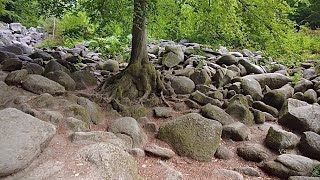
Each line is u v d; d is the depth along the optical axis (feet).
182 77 19.95
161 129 14.03
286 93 18.07
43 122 10.43
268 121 16.79
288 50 16.51
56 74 17.48
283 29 16.38
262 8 16.12
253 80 19.86
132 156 11.18
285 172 12.04
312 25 34.78
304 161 12.30
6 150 8.72
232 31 15.85
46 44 42.37
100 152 9.75
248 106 17.38
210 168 12.46
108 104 15.90
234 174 11.91
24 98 13.71
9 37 42.34
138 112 15.56
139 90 17.25
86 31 19.27
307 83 19.13
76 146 10.92
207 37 17.08
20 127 9.73
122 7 14.02
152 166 11.69
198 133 13.39
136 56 17.94
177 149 13.12
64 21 23.31
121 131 13.16
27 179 8.39
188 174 11.82
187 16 16.94
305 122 15.33
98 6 15.23
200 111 16.39
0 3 33.24
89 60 27.45
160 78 18.62
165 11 16.40
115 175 9.14
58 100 14.38
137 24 15.96
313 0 32.27
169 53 24.59
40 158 9.50
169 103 17.40
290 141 13.67
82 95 16.26
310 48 18.84
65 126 12.41
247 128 15.30
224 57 24.34
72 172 8.91
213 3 15.42
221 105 17.43
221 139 14.60
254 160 13.28
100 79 21.29
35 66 18.66
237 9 15.99
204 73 20.30
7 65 18.01
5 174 8.28
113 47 22.03
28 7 21.21
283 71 22.35
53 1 16.56
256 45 16.44
